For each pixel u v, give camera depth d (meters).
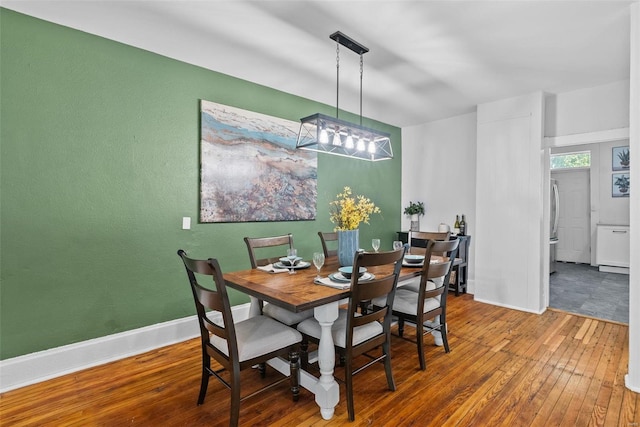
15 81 2.20
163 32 2.49
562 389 2.15
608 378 2.29
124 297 2.68
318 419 1.85
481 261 4.17
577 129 3.68
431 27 2.41
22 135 2.22
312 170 4.01
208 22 2.36
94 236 2.53
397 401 2.02
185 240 3.01
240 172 3.35
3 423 1.82
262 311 2.56
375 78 3.36
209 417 1.88
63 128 2.38
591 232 6.57
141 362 2.55
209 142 3.12
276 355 1.90
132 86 2.69
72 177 2.42
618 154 6.23
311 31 2.48
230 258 3.31
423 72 3.21
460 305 4.03
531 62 2.99
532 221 3.78
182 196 2.98
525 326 3.31
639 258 2.15
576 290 4.77
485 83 3.49
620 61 2.96
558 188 7.08
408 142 5.39
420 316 2.40
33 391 2.14
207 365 1.97
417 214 5.16
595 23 2.35
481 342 2.91
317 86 3.56
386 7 2.18
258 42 2.65
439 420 1.84
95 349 2.52
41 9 2.19
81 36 2.45
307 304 1.68
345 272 2.17
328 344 1.88
